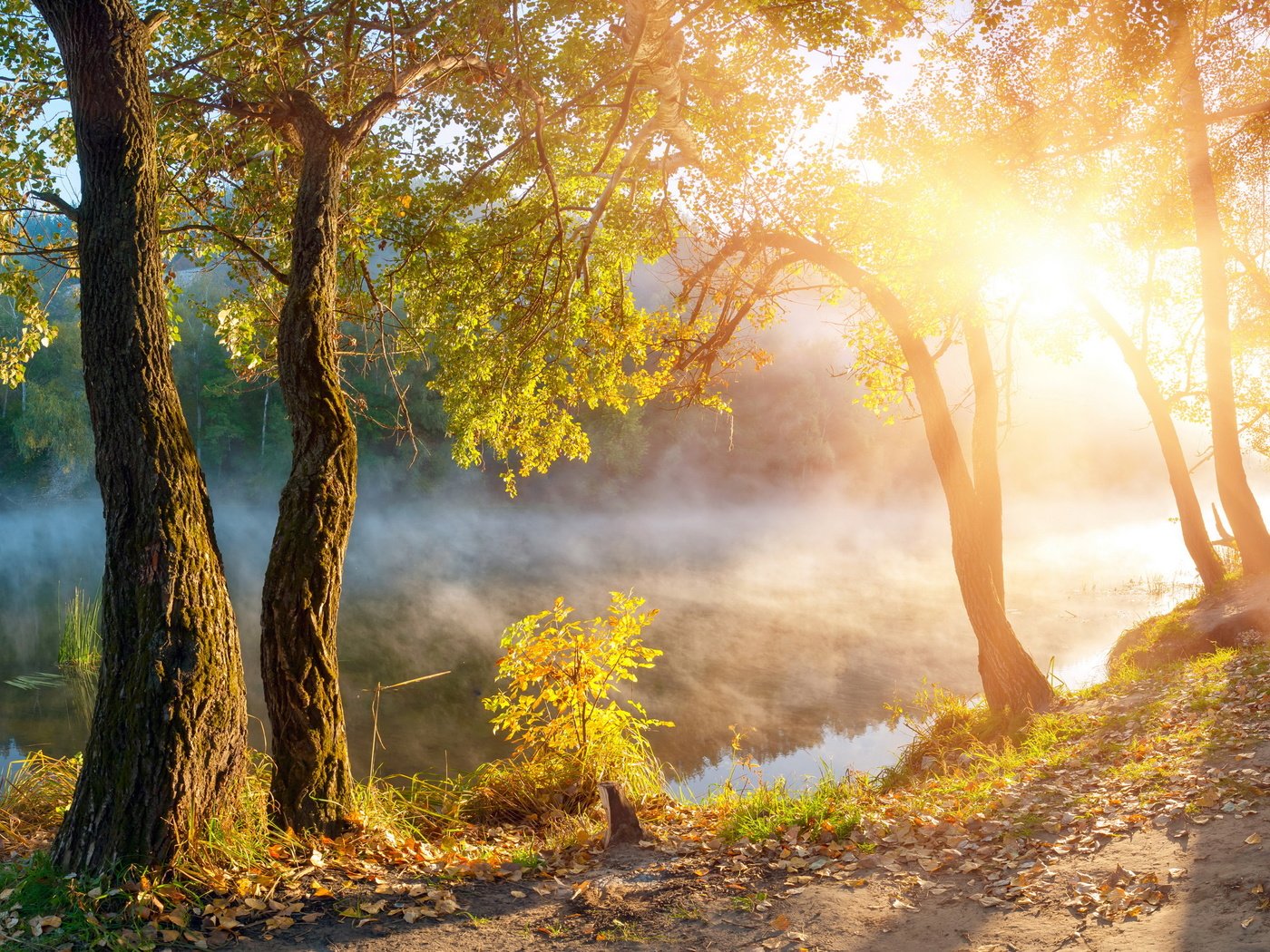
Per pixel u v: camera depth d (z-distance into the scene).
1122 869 4.61
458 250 11.22
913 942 4.25
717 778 11.57
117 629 5.13
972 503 10.42
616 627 8.37
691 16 7.82
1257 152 15.20
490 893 5.20
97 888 4.70
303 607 5.84
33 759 7.30
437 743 12.99
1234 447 15.09
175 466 5.28
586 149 11.34
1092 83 9.95
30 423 47.53
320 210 6.41
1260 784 5.46
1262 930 3.72
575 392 12.41
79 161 5.29
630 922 4.72
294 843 5.48
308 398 6.09
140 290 5.27
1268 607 12.52
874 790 8.64
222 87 8.29
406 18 8.60
